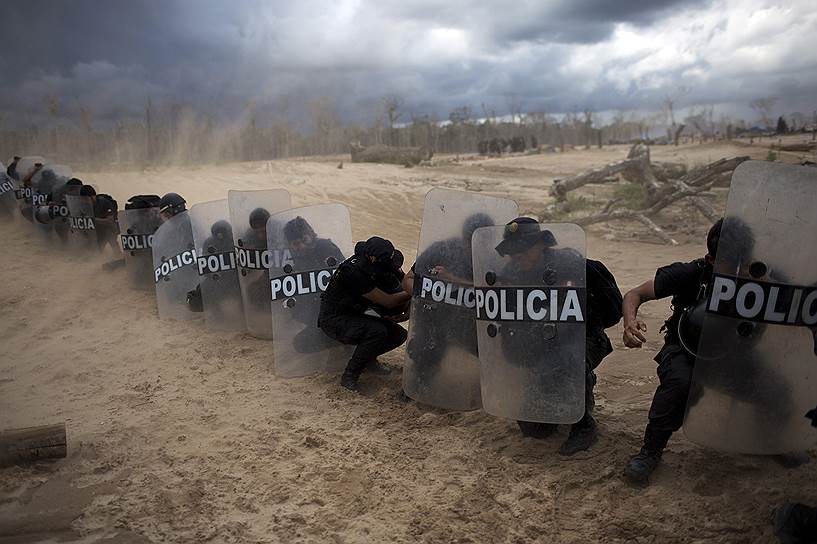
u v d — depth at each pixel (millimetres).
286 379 6195
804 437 4023
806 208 3812
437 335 5309
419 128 55344
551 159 37344
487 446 4750
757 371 3971
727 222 3941
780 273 3879
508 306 4602
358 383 6078
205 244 7543
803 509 3459
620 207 16688
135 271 9188
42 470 4551
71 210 10867
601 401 5594
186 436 5012
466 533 3775
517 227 4551
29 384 6141
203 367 6488
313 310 6340
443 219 5270
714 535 3662
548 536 3746
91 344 7234
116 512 4039
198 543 3754
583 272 4469
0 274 10008
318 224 6469
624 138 68062
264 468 4520
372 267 5875
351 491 4227
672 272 4359
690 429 4109
